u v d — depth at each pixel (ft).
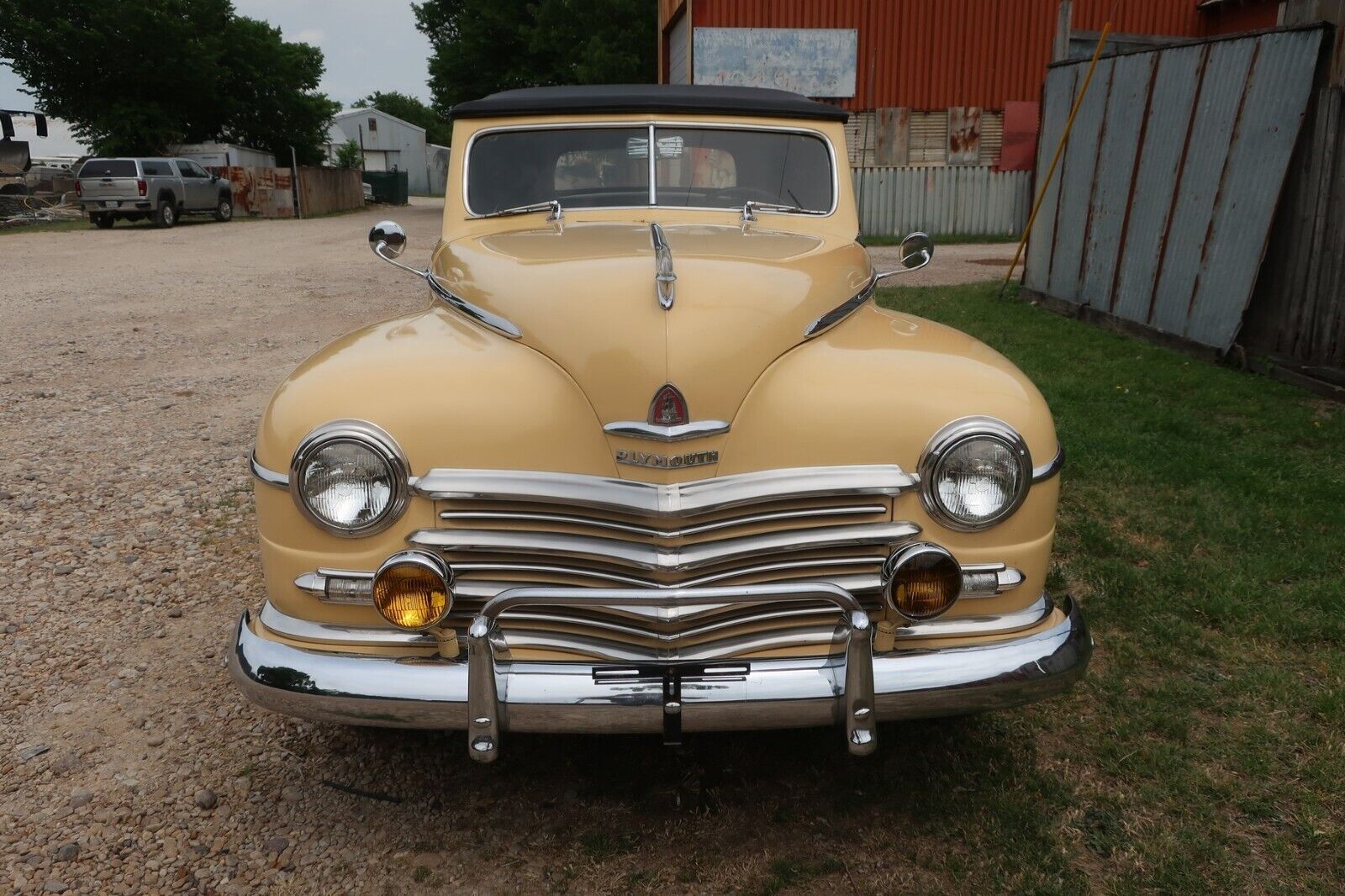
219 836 8.58
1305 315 22.89
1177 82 26.66
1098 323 30.40
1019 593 8.21
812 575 7.86
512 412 7.80
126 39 115.24
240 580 13.73
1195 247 25.77
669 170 12.40
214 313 36.37
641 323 7.88
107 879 8.05
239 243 68.33
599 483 7.64
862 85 59.47
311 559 7.85
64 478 17.90
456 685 7.48
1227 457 17.08
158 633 12.23
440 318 9.56
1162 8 61.31
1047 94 34.32
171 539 15.15
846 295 9.50
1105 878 7.95
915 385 8.14
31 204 91.35
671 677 7.45
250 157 127.85
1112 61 29.91
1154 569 13.00
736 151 12.53
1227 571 12.86
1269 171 23.04
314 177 115.85
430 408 7.79
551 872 8.16
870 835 8.54
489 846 8.47
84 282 45.06
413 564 7.30
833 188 12.66
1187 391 22.20
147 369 26.81
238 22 130.41
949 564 7.47
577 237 10.46
